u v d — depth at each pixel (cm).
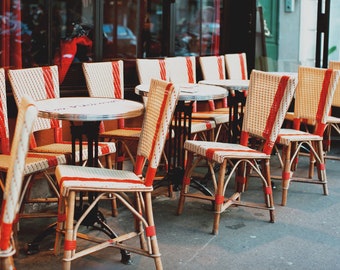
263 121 405
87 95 508
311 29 759
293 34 762
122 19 638
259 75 409
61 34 527
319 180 491
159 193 472
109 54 600
